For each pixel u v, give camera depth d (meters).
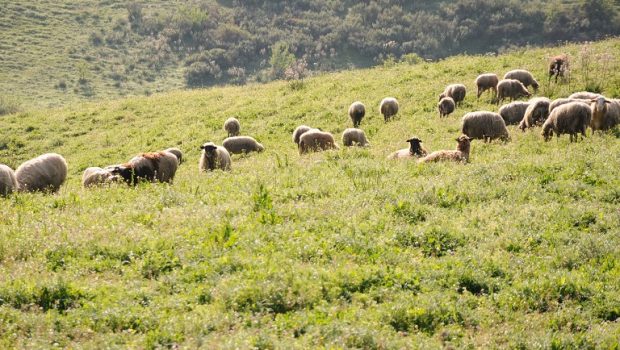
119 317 19.00
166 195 33.47
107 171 41.22
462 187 34.50
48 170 40.91
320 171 40.62
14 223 28.22
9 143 78.69
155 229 27.23
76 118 87.94
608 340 19.94
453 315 20.61
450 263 24.62
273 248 24.83
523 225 29.16
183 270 22.73
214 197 33.38
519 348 19.27
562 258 25.61
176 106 88.44
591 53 79.69
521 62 82.62
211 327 18.61
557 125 47.50
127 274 22.64
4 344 17.31
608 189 33.81
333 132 66.62
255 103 82.94
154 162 41.84
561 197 33.16
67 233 26.20
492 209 31.12
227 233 26.00
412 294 21.77
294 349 17.11
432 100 72.06
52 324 18.66
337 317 19.67
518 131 54.94
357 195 33.34
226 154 50.56
